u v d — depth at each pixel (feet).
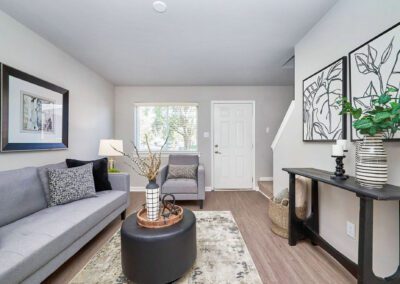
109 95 13.05
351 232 5.27
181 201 11.25
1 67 5.89
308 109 7.08
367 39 4.70
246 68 10.68
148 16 6.25
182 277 4.94
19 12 6.06
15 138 6.35
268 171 14.02
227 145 14.02
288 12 6.06
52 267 4.60
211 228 7.66
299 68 7.77
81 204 6.58
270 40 7.74
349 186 4.04
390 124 3.59
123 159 13.82
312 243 6.51
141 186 13.84
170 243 4.58
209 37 7.53
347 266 4.49
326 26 6.16
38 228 4.90
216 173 13.98
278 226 7.11
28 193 5.78
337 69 5.61
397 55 3.91
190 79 12.55
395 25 3.94
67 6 5.80
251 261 5.58
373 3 4.54
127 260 4.66
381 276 4.34
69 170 7.09
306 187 7.18
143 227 4.91
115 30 7.06
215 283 4.75
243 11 5.99
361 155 4.10
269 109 13.97
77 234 5.32
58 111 8.27
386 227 4.26
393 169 4.15
